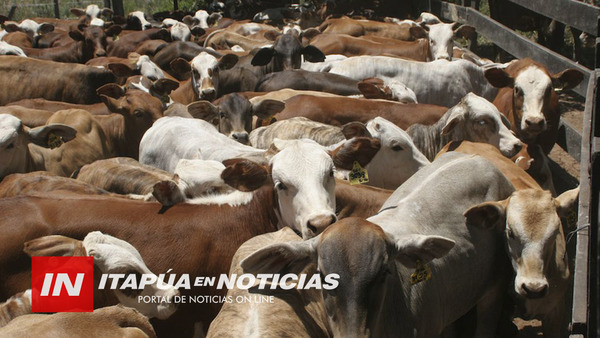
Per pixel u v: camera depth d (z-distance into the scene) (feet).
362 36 47.42
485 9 64.69
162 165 25.71
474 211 16.63
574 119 39.88
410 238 13.82
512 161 23.31
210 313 17.84
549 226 16.61
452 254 16.44
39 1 94.58
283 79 34.78
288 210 18.13
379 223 15.72
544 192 17.29
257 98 31.22
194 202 18.63
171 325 17.51
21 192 21.27
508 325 19.52
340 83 34.35
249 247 15.75
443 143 26.03
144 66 39.52
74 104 35.09
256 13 74.02
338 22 52.95
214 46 52.03
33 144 26.71
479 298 17.60
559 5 31.24
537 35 56.18
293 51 39.42
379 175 24.27
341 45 44.01
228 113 27.86
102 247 15.92
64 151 27.58
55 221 17.46
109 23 62.39
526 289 16.49
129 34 53.11
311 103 29.01
